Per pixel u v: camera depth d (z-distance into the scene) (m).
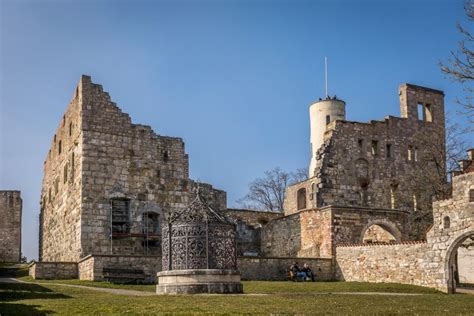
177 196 46.59
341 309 19.61
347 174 50.72
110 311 19.09
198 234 27.72
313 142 62.97
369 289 32.78
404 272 36.66
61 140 51.81
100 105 45.03
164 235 28.33
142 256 36.22
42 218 61.69
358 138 51.88
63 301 22.36
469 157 40.25
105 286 31.95
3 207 69.25
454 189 34.41
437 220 35.12
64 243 47.66
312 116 63.69
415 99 55.25
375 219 44.47
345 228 43.19
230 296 24.20
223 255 28.11
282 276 40.09
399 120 53.94
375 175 51.88
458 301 24.27
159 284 27.08
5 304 20.86
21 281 36.22
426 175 51.53
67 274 38.47
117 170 44.72
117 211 44.56
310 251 44.56
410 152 54.00
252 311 18.89
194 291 26.17
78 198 43.84
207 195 56.19
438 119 55.78
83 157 43.78
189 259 27.47
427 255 35.34
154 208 45.56
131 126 45.84
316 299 23.19
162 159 46.62
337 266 41.62
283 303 21.33
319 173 49.84
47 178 59.00
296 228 46.41
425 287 34.75
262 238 50.62
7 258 68.38
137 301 22.12
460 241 33.81
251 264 39.16
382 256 38.25
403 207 52.41
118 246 43.59
